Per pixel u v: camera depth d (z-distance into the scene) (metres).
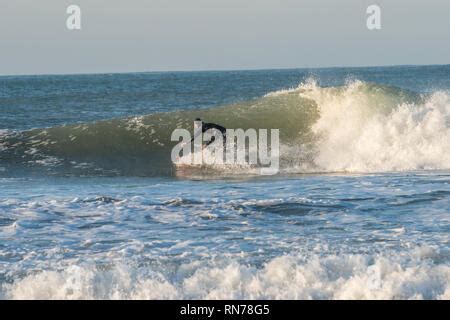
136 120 26.33
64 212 14.87
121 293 9.30
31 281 9.66
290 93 27.75
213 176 20.91
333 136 24.08
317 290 9.22
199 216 14.38
